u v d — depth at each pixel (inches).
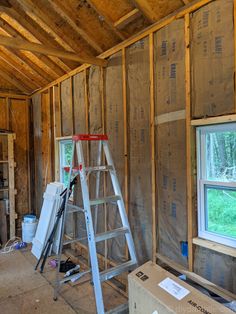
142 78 111.0
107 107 132.3
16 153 208.1
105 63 130.6
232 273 79.7
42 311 103.1
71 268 137.4
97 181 130.0
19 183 209.0
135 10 104.5
